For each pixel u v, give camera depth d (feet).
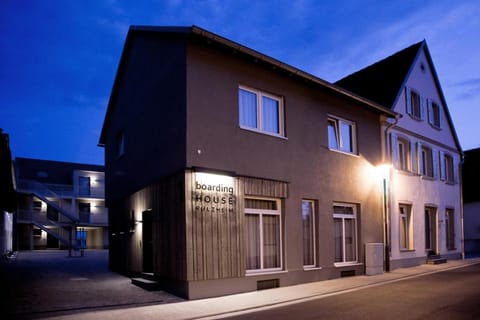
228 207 35.60
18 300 32.19
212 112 35.53
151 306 29.81
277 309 28.99
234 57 37.73
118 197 53.16
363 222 50.49
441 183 70.95
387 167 54.80
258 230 38.86
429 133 68.64
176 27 34.68
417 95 66.74
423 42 69.31
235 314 27.45
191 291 32.32
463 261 68.28
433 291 36.17
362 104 51.21
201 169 33.91
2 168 53.67
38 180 142.20
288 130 42.06
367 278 45.65
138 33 46.50
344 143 50.24
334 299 32.73
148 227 42.80
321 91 46.44
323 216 44.91
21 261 72.90
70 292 35.81
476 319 25.17
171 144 36.17
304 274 41.57
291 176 41.68
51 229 123.03
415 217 61.93
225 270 34.60
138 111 45.93
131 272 46.55
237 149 37.04
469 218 96.84
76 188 139.95
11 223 101.65
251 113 39.40
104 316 26.66
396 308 28.71
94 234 142.61
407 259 58.59
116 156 55.72
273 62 39.22
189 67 34.55
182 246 33.09
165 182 36.96
